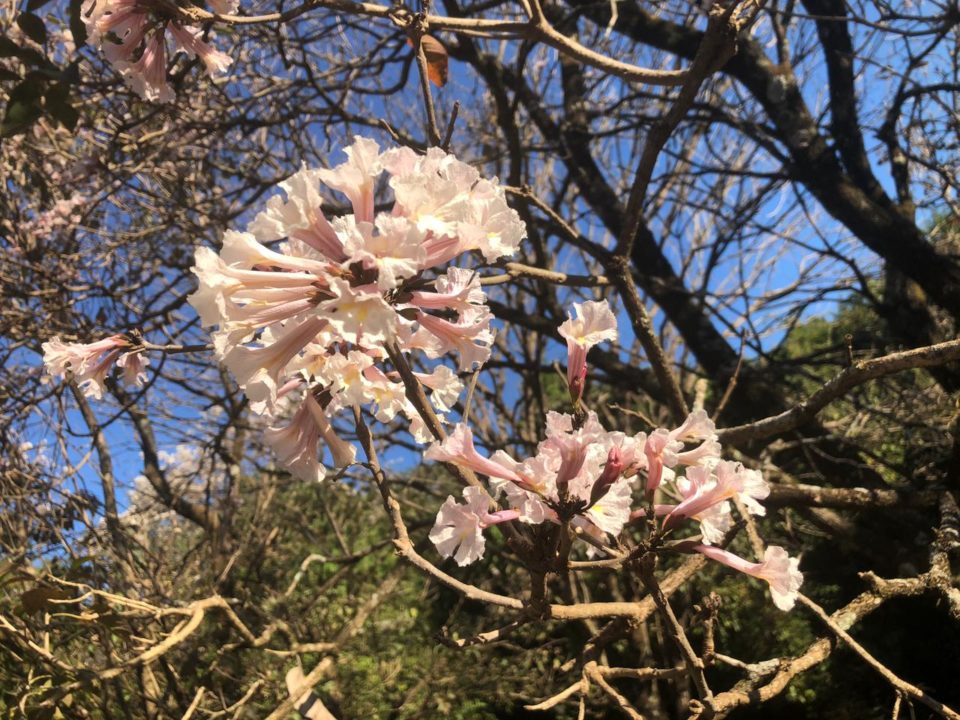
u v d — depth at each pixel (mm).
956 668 6578
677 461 1426
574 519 1551
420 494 8875
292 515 7695
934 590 2736
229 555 6109
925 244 4984
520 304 7336
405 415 1589
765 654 7590
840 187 5176
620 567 1514
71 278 5359
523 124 7184
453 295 1338
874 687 7250
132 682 3697
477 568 8766
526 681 7531
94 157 4543
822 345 8711
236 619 2744
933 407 4816
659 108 6559
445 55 2662
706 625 1877
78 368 1812
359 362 1365
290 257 1231
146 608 2381
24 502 4289
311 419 1465
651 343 3043
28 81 2623
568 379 1537
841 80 5691
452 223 1233
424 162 1315
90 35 2234
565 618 1654
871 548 4363
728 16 2445
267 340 1263
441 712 6871
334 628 6543
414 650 8039
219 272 1197
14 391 5062
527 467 1340
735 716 7742
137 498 6887
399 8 2486
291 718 3730
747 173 5406
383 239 1152
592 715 7473
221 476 7715
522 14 6492
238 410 5551
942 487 3574
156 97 2361
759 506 1438
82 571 3484
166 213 5191
